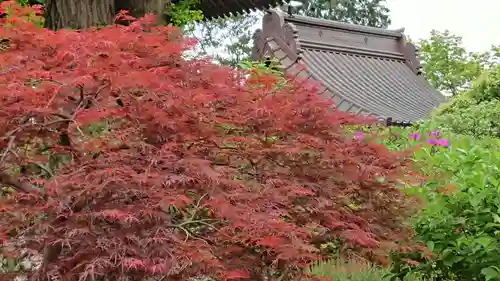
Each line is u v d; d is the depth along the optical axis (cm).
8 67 280
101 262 227
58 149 296
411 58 1623
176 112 288
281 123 320
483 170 378
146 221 247
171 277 244
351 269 457
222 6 906
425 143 481
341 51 1516
